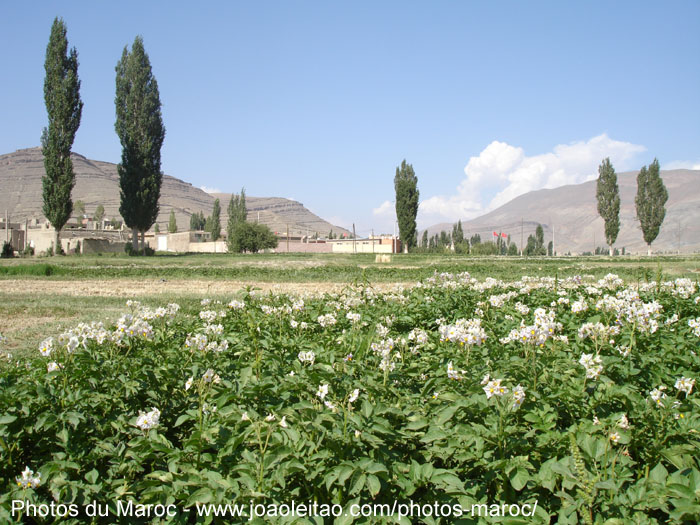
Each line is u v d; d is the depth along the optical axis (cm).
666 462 420
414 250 9725
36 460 443
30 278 3297
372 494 340
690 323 684
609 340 630
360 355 573
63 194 6197
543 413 440
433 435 405
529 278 1543
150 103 6406
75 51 5956
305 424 400
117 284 2889
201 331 738
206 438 421
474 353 620
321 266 4431
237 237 9619
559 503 378
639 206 8156
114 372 543
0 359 944
